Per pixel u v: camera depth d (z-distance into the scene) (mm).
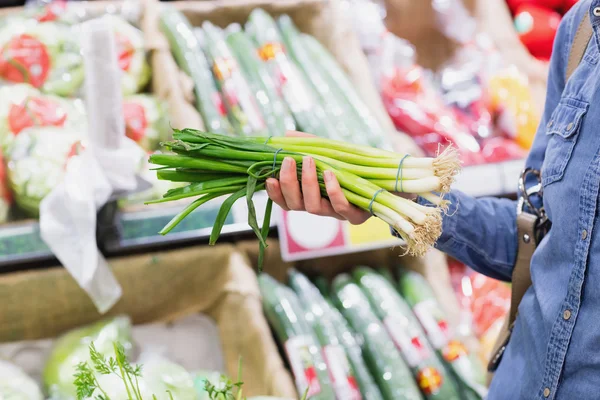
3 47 2275
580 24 1339
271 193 1293
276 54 2594
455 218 1438
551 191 1281
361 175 1292
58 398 1864
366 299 2141
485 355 2066
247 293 2074
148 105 2340
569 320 1241
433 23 2955
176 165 1316
